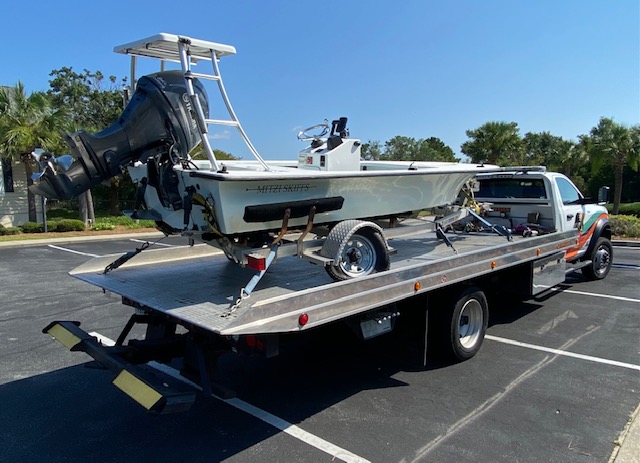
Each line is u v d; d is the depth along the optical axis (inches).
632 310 265.4
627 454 126.3
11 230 693.3
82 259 464.4
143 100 148.3
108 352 134.4
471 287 192.1
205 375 130.6
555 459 124.9
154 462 125.6
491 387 169.3
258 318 114.2
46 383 176.7
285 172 148.3
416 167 215.5
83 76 1244.5
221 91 145.9
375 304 144.3
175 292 155.6
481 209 267.0
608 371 182.4
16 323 251.0
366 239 165.6
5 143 709.9
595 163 1197.1
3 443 135.2
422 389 168.2
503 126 1227.2
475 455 126.9
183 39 135.7
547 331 230.5
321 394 165.5
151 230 773.9
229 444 134.0
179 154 149.6
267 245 152.9
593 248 321.7
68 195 144.2
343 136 189.6
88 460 126.6
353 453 128.6
